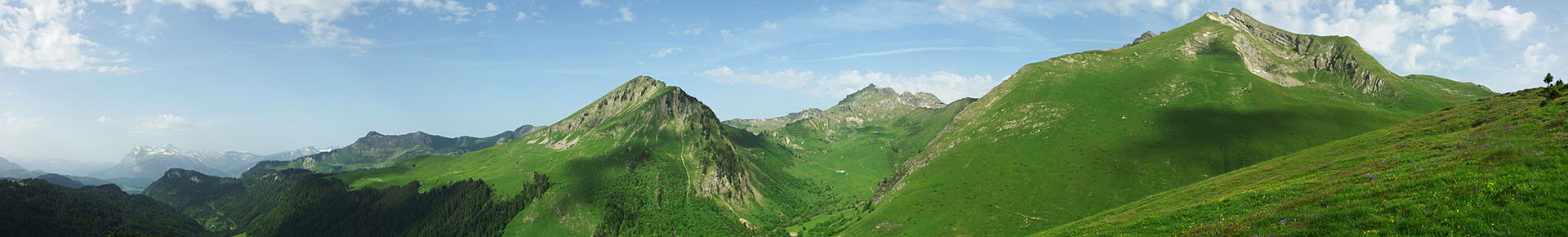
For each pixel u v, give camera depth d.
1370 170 106.06
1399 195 67.50
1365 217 62.44
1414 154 122.50
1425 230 55.62
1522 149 73.31
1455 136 142.25
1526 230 50.78
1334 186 91.69
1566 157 64.88
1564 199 53.44
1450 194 62.56
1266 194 102.38
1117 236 103.25
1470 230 53.44
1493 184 61.97
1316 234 62.53
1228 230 75.81
